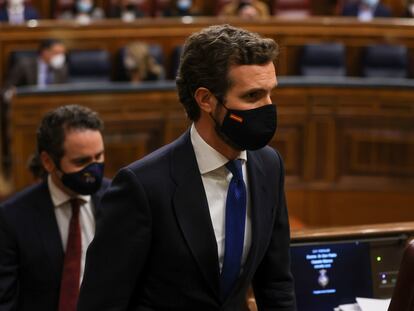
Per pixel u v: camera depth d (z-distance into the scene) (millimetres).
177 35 10742
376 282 3531
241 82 2447
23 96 8242
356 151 8852
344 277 3508
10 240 3502
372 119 8789
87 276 2594
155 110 8555
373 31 10664
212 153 2611
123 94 8453
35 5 13141
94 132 3580
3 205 3586
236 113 2477
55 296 3539
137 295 2643
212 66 2463
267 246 2771
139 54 9891
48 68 9883
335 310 3408
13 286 3484
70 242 3566
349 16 12602
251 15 11281
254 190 2701
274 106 2508
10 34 10328
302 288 3469
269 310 2885
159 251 2564
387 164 8828
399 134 8766
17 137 8305
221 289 2619
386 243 3557
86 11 12453
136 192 2533
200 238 2555
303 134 8844
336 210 8945
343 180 8922
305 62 10578
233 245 2621
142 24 10656
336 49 10578
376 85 8703
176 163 2607
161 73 9984
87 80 10227
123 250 2537
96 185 3582
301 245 3488
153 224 2555
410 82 8766
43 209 3594
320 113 8797
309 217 8977
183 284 2572
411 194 8805
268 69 2475
